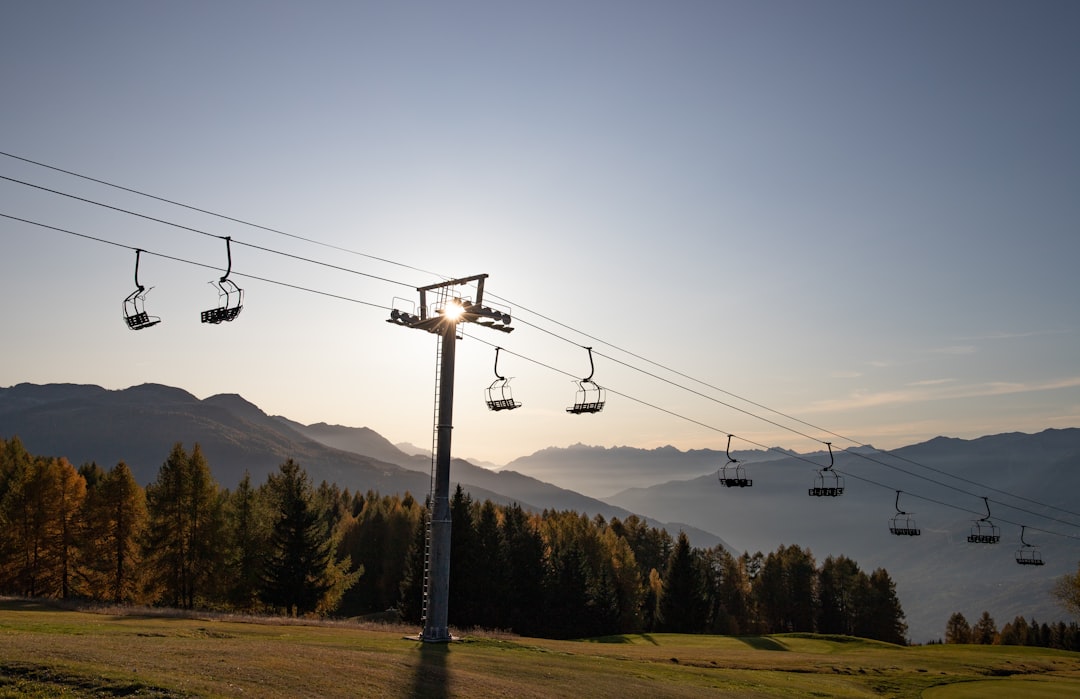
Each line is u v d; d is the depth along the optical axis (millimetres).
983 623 170625
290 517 76312
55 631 33875
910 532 63438
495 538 89062
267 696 23062
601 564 114438
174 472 74375
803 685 44375
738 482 54656
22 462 101750
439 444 42312
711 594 136500
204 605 78500
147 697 20828
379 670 29672
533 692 30141
